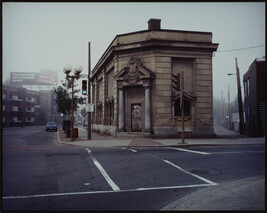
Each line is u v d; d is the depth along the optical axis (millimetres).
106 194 5586
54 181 6664
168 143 15492
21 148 13836
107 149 13320
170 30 20000
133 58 20188
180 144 14789
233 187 5941
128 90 20891
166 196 5445
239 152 11852
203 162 9367
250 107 25438
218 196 5230
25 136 24906
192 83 20344
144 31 20062
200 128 19859
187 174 7504
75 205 4855
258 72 22406
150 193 5672
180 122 19672
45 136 25109
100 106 30750
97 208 4695
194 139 18531
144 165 8805
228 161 9562
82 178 6996
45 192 5707
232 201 4848
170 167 8492
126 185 6328
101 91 31047
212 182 6594
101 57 27547
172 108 19547
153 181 6723
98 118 32312
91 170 8000
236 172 7750
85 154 11352
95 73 32750
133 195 5523
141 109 20250
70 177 7102
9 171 7848
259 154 11219
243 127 25922
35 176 7188
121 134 20312
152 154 11297
